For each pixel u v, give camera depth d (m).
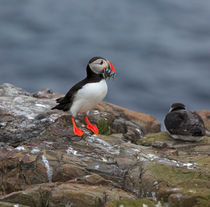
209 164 9.39
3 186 9.02
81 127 12.16
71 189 7.90
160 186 8.27
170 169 8.81
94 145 10.34
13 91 15.20
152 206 7.41
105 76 10.62
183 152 11.35
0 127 11.36
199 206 7.23
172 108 14.20
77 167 8.88
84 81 10.52
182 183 8.14
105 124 12.93
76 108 10.65
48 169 8.81
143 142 12.98
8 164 9.06
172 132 12.88
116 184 8.67
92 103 10.62
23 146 9.81
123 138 12.46
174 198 7.46
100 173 8.92
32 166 8.93
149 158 9.74
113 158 9.49
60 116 11.93
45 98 15.58
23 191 7.91
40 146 9.93
